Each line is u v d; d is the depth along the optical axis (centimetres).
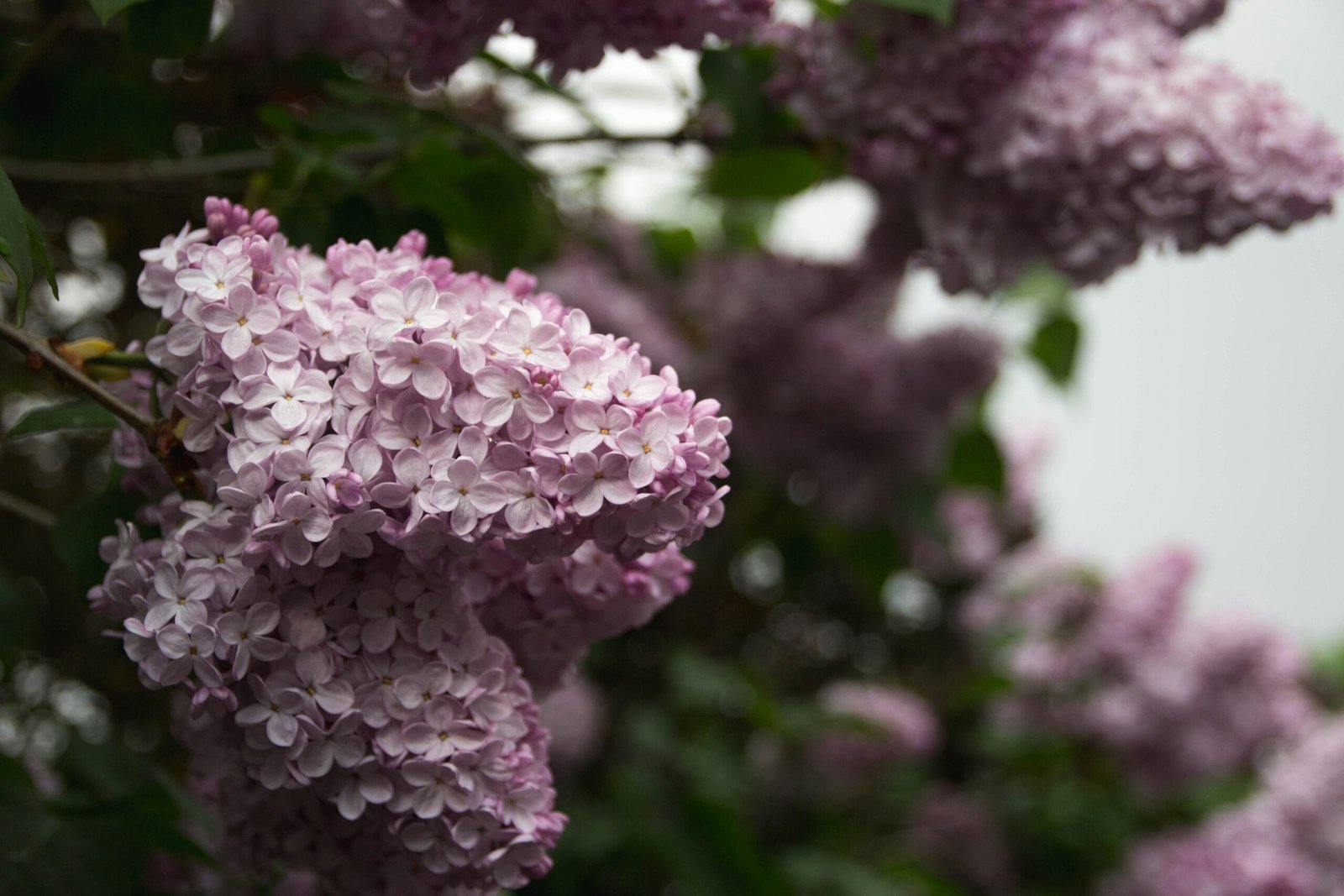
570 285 181
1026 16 102
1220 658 231
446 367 81
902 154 108
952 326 190
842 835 227
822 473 196
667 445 81
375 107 113
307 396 81
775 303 185
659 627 233
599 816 169
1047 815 241
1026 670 249
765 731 226
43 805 96
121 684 148
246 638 82
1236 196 102
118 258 148
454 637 84
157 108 112
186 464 84
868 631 279
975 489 213
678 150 117
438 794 83
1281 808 212
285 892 93
